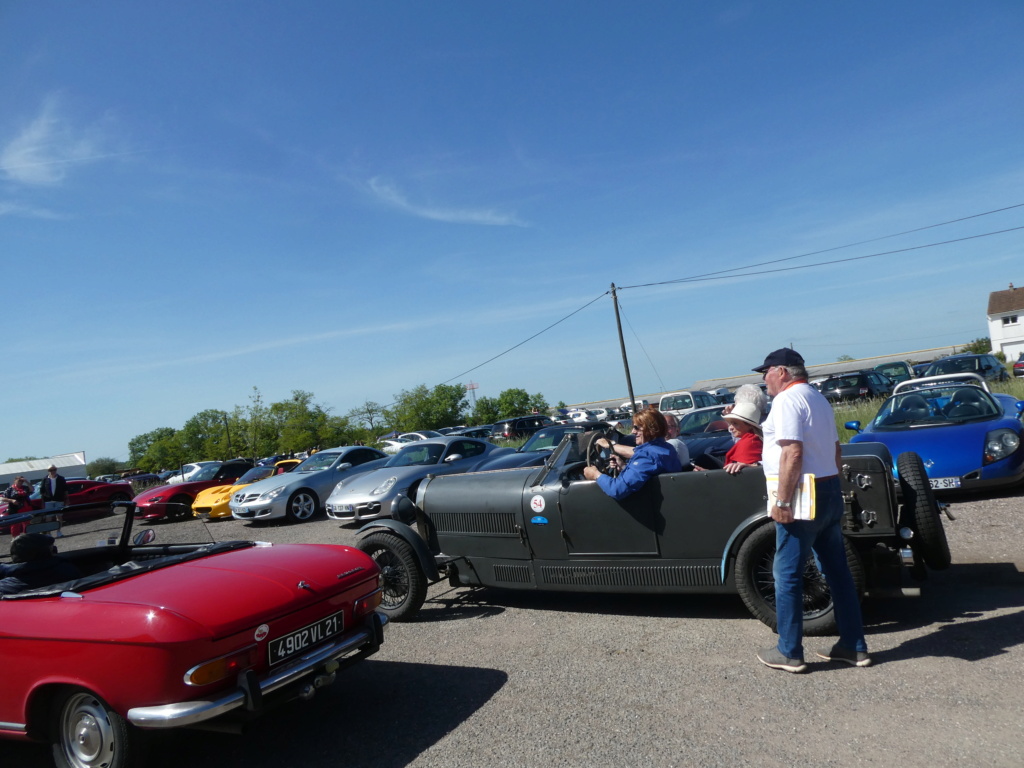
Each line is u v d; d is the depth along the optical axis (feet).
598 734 10.77
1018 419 25.16
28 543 12.78
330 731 12.07
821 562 12.50
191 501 53.72
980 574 16.60
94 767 10.43
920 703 10.59
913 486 14.03
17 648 10.68
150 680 9.56
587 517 16.25
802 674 12.17
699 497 14.93
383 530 18.39
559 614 17.57
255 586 11.08
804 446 11.84
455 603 19.75
